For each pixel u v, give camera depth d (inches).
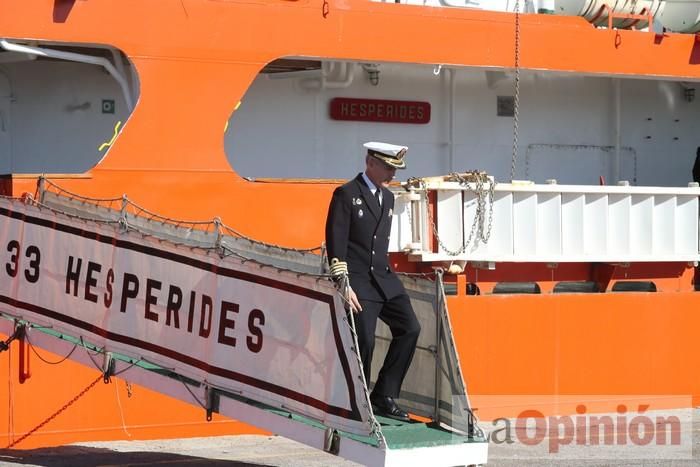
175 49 425.1
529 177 571.5
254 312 305.9
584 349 493.7
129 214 379.9
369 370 322.3
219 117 432.8
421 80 548.4
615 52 516.4
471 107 559.5
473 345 471.8
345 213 321.4
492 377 476.1
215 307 317.1
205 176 430.0
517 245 478.9
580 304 492.4
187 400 328.8
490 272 484.1
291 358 295.0
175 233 376.5
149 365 343.6
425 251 457.4
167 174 423.8
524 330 481.7
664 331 510.6
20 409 402.0
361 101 535.2
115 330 345.4
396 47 468.8
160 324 333.1
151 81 421.4
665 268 518.9
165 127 423.8
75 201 390.0
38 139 488.7
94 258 353.7
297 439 300.8
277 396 298.0
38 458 382.6
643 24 547.2
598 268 511.2
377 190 327.6
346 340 278.7
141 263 339.0
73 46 438.0
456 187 463.8
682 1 546.9
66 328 360.5
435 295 319.9
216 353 316.2
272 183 441.4
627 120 593.3
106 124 497.7
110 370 348.8
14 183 399.2
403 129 546.9
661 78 535.2
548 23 502.3
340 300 279.9
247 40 437.4
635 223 505.4
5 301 381.4
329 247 321.1
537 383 484.1
